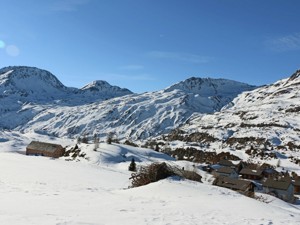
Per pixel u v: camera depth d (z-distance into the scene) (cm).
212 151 16912
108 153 12562
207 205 2127
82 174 4806
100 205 1964
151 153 14625
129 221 1525
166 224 1510
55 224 1378
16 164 5412
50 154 13362
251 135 19225
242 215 1875
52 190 2667
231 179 7938
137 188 2812
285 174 11569
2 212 1623
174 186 2797
